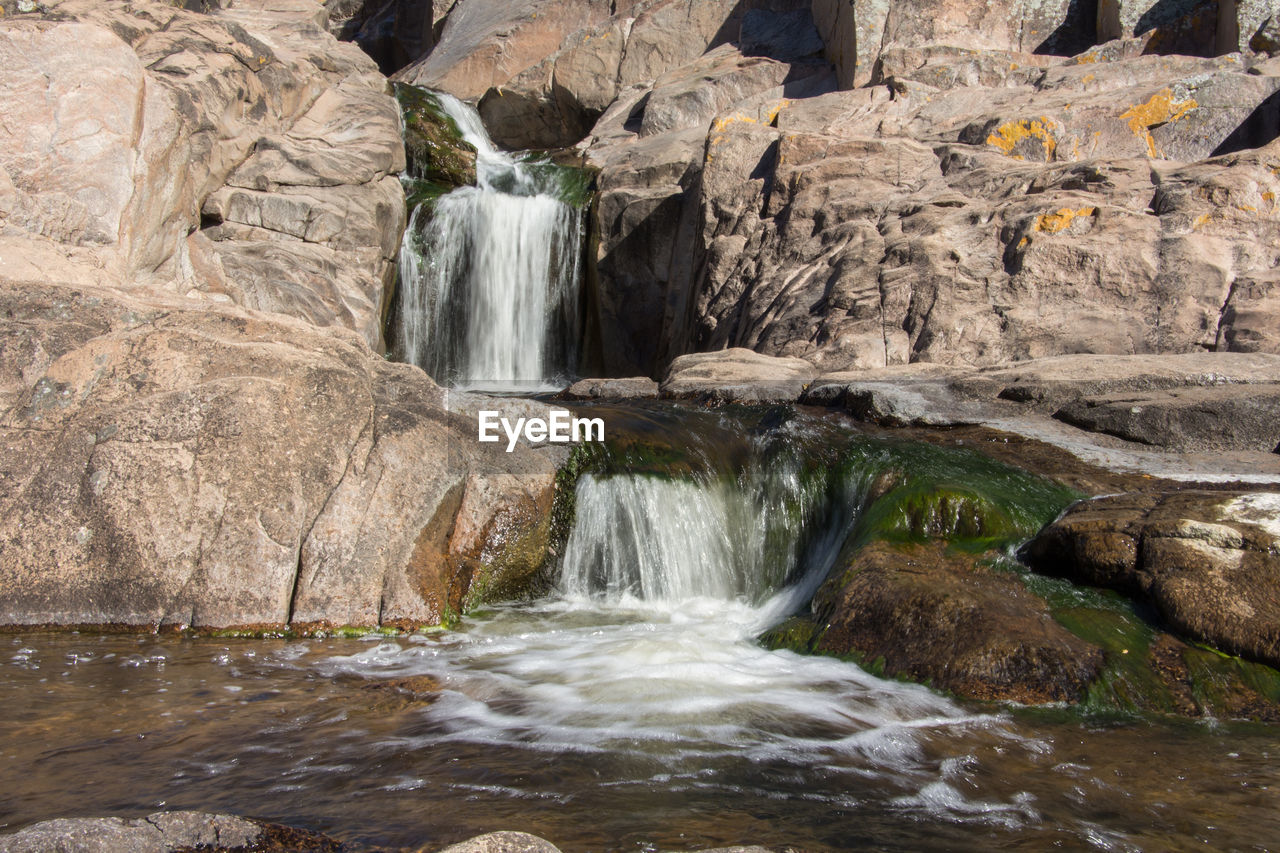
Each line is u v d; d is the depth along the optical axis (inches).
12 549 222.4
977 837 126.2
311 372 248.4
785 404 349.4
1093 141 471.5
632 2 781.9
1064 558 214.5
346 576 229.8
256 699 176.9
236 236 462.0
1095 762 152.2
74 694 175.9
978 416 312.5
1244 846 124.4
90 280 317.7
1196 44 543.5
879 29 602.9
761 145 528.4
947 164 479.2
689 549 274.7
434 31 943.7
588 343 629.9
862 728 165.9
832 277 438.3
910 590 207.8
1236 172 396.5
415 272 573.0
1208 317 362.6
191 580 222.1
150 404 234.8
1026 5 603.2
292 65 543.2
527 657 209.3
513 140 792.3
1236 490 236.7
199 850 114.5
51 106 328.5
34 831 110.7
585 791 138.5
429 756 150.9
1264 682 176.4
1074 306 380.8
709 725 166.9
